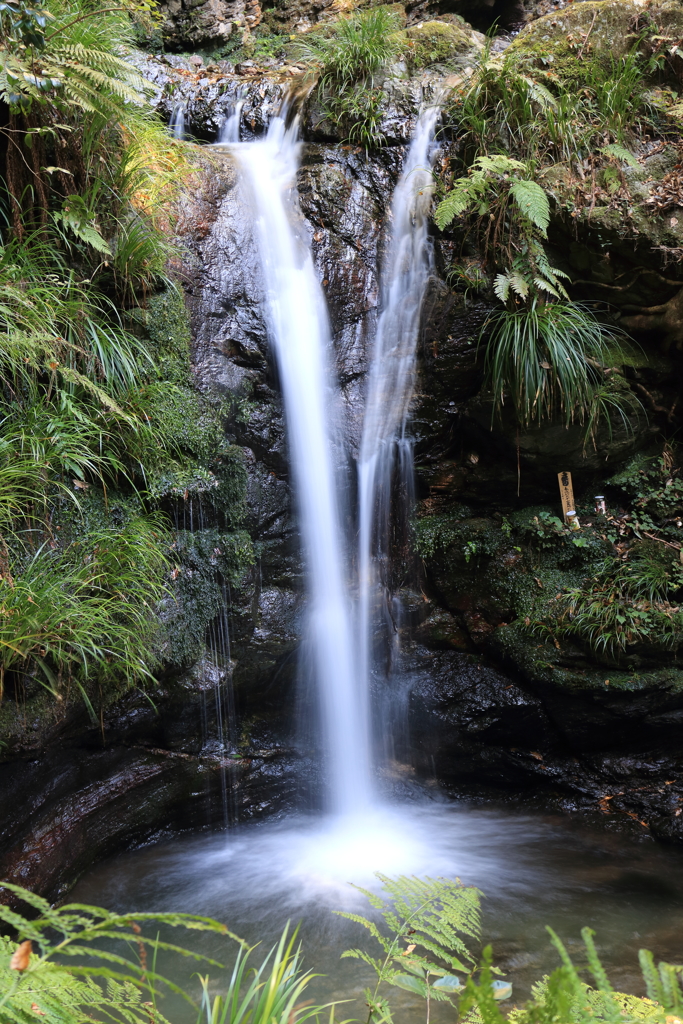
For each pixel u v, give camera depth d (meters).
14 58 3.79
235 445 4.90
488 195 5.21
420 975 1.76
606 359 5.12
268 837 4.63
